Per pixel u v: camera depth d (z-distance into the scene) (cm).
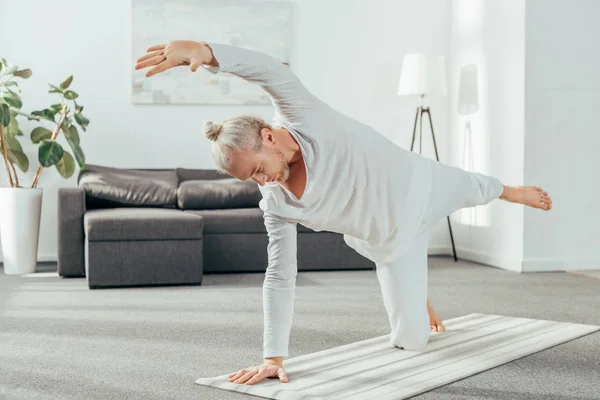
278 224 254
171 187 602
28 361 289
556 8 561
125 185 593
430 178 272
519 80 565
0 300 441
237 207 603
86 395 243
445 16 691
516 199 292
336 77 677
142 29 642
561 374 269
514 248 579
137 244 496
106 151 644
